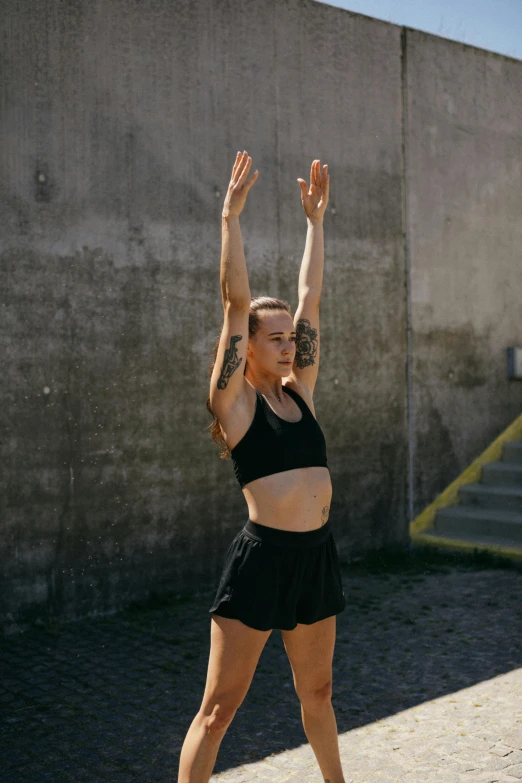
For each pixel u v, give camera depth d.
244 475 2.79
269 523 2.74
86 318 5.91
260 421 2.79
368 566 7.35
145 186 6.19
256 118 6.80
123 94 6.06
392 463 7.79
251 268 6.81
